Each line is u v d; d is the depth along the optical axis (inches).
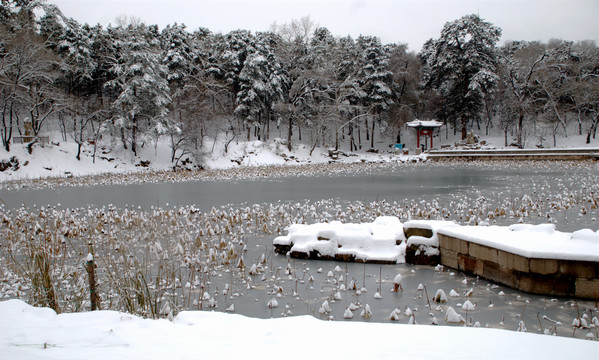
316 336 148.4
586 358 122.6
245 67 1967.3
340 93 2171.5
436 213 544.4
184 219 548.4
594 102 2038.6
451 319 216.7
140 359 125.9
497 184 903.1
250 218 535.8
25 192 932.6
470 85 2149.4
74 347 139.1
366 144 2465.6
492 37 2363.4
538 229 302.7
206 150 1747.0
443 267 320.8
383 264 337.7
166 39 2137.1
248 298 262.4
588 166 1262.3
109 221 512.1
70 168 1456.7
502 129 2480.3
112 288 273.1
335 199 730.2
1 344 142.3
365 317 227.3
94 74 1926.7
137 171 1546.5
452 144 2290.8
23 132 1708.9
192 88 1870.1
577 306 228.2
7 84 1350.9
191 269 325.4
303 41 2224.4
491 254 280.8
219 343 142.3
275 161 1905.8
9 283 290.4
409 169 1504.7
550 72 2081.7
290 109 1988.2
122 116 1566.2
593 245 257.3
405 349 132.6
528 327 209.8
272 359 124.6
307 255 358.6
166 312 225.6
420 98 2493.8
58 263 336.8
